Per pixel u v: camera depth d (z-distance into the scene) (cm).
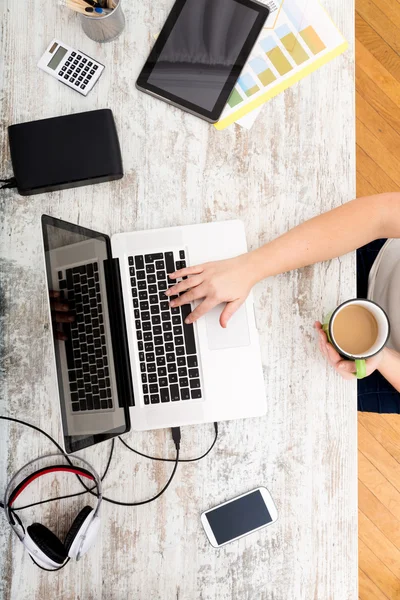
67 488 92
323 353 92
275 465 93
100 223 96
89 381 84
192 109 95
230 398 91
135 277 93
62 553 87
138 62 96
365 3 166
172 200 96
